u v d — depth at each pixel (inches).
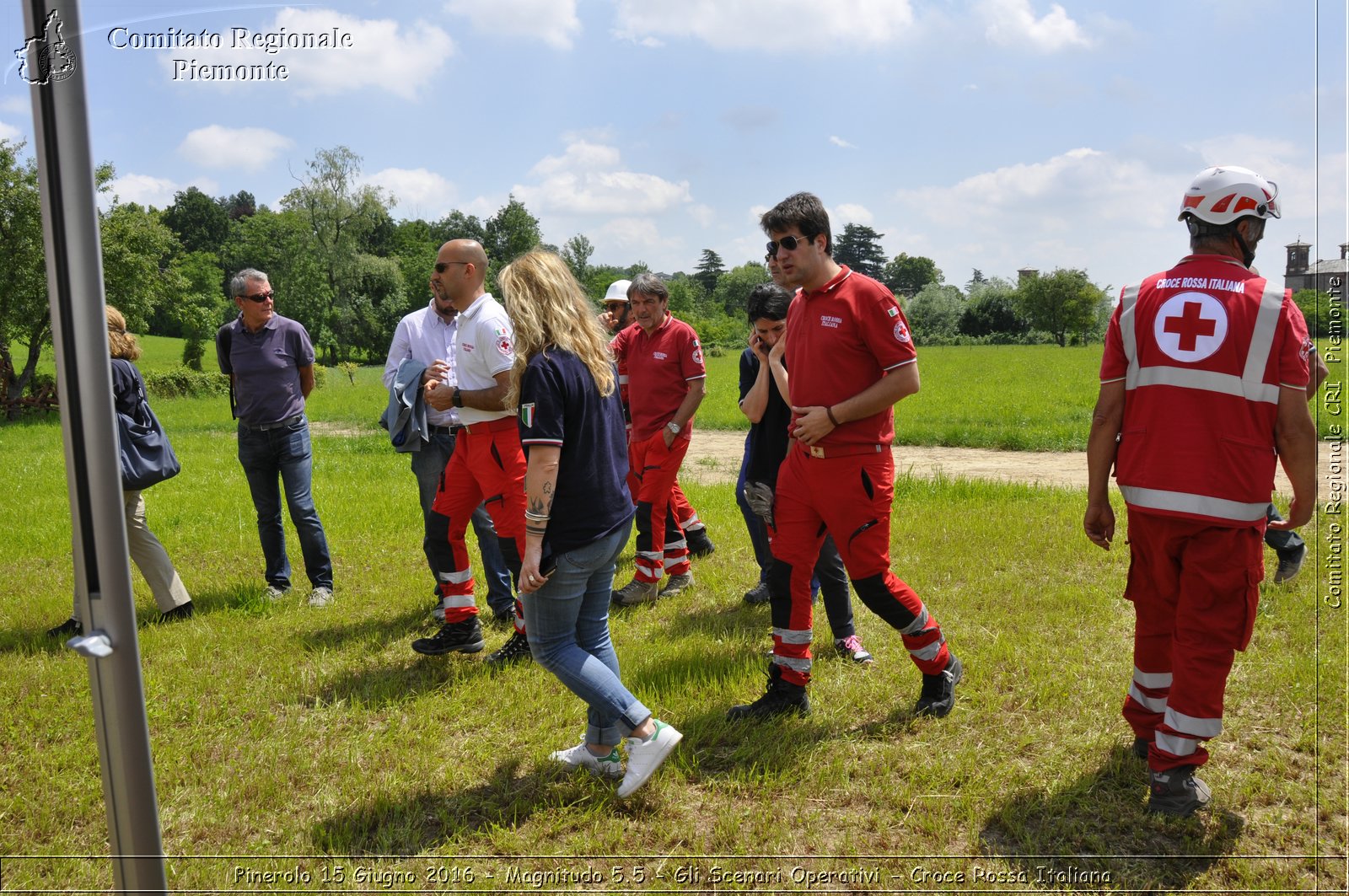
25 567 277.9
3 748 150.1
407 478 451.5
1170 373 118.6
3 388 1152.8
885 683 163.6
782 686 151.0
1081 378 1333.7
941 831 116.8
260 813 127.3
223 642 197.0
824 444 143.7
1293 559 194.2
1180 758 117.4
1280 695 151.6
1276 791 123.6
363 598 231.0
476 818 125.3
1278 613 187.9
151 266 1370.6
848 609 178.7
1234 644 117.3
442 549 182.1
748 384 208.2
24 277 1146.0
